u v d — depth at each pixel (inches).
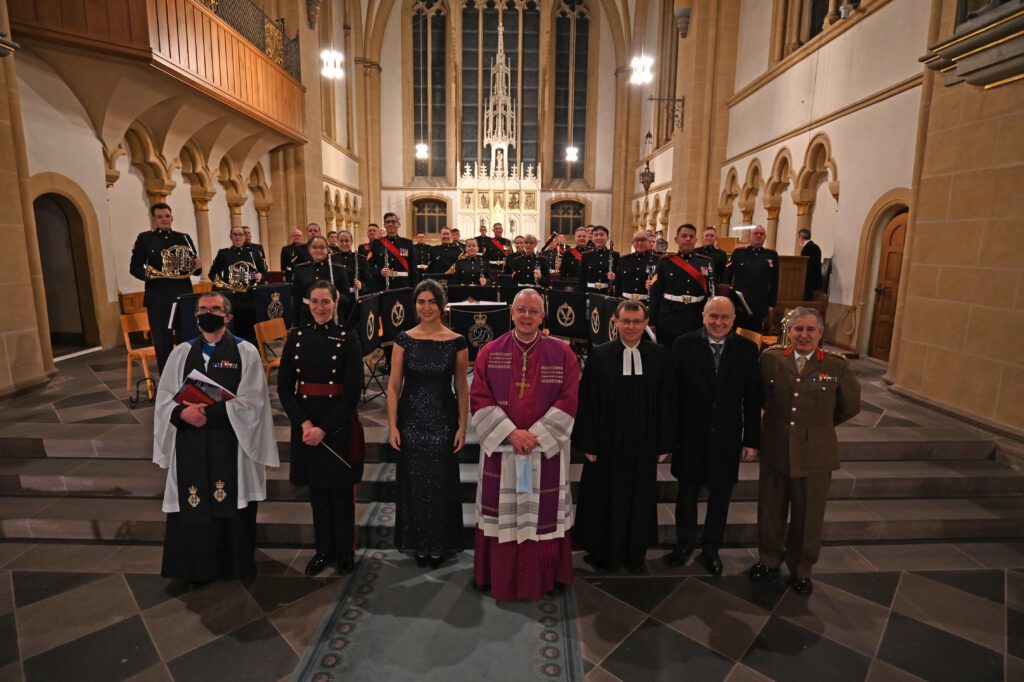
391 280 281.6
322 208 551.2
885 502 167.2
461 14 862.5
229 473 124.0
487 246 449.7
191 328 192.9
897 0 275.6
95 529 149.2
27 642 112.2
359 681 102.3
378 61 847.1
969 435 183.9
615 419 132.2
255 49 367.2
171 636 114.3
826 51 344.5
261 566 140.2
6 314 208.7
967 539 158.7
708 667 107.7
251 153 438.3
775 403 128.7
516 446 118.4
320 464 128.9
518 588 126.0
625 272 238.8
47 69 251.3
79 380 237.8
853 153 312.3
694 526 141.3
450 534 134.9
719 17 502.9
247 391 125.0
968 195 195.2
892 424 194.7
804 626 120.6
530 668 106.2
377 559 144.0
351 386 128.3
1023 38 162.6
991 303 186.2
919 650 113.8
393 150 874.8
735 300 239.1
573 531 142.7
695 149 526.3
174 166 349.7
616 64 871.1
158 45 256.2
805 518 129.1
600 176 902.4
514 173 868.6
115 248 314.0
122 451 169.8
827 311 335.6
